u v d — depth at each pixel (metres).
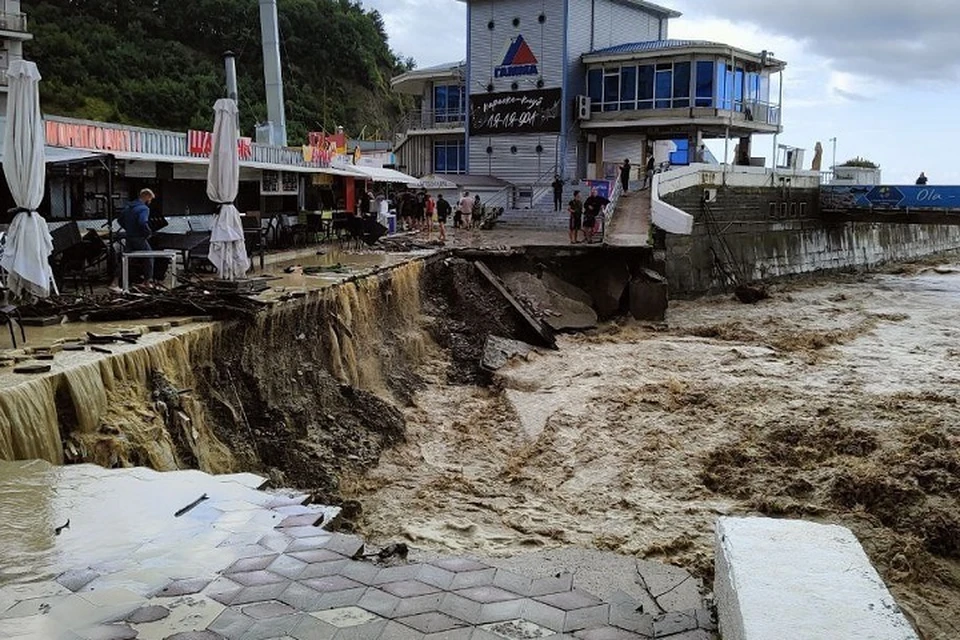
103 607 5.25
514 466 15.16
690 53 41.34
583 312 27.48
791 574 4.12
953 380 20.39
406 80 54.19
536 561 9.22
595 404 18.38
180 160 20.67
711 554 11.45
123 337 11.09
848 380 20.33
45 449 8.45
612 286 28.83
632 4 48.47
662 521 12.70
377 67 91.00
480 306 24.53
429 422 17.48
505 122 46.62
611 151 48.22
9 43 45.50
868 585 4.02
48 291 12.31
